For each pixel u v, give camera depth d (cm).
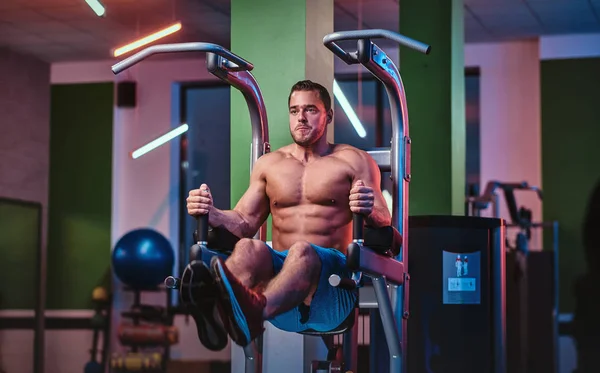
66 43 1045
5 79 1046
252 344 370
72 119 1165
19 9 904
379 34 317
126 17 940
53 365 974
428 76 705
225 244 346
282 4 462
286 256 323
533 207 1052
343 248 364
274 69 461
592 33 1017
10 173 1039
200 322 296
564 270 1013
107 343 1032
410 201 704
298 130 367
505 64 1076
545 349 788
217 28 992
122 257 972
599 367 876
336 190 363
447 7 705
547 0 886
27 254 1064
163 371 912
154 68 1168
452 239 484
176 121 1175
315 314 340
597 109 1018
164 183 1160
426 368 481
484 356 481
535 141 1063
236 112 470
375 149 389
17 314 1045
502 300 489
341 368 371
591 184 1014
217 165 1182
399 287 376
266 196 379
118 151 1167
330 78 493
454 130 705
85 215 1156
